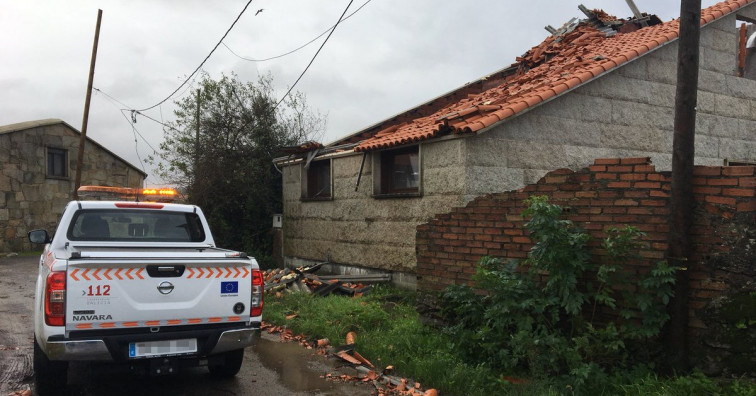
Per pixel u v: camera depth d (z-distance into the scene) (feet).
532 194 18.95
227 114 50.65
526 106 29.53
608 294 16.52
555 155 31.58
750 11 39.63
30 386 16.71
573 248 16.57
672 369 15.20
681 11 15.66
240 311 15.97
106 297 14.10
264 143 51.01
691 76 15.42
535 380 15.51
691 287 15.31
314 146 41.55
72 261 13.87
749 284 14.49
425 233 22.39
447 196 29.81
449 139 29.48
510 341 17.07
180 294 15.05
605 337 15.90
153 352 14.75
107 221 19.45
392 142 32.73
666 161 36.35
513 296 17.26
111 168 79.56
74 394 16.22
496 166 29.53
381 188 35.68
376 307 26.30
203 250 19.08
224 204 49.08
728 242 14.82
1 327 25.18
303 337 23.20
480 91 47.75
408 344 19.57
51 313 13.51
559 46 45.75
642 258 16.10
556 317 16.70
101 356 14.05
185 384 17.37
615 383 14.99
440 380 16.57
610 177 17.08
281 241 47.65
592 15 51.24
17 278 43.93
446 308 20.43
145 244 19.66
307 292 30.53
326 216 41.14
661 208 15.99
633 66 34.78
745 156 39.22
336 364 19.58
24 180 69.00
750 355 14.35
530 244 18.90
